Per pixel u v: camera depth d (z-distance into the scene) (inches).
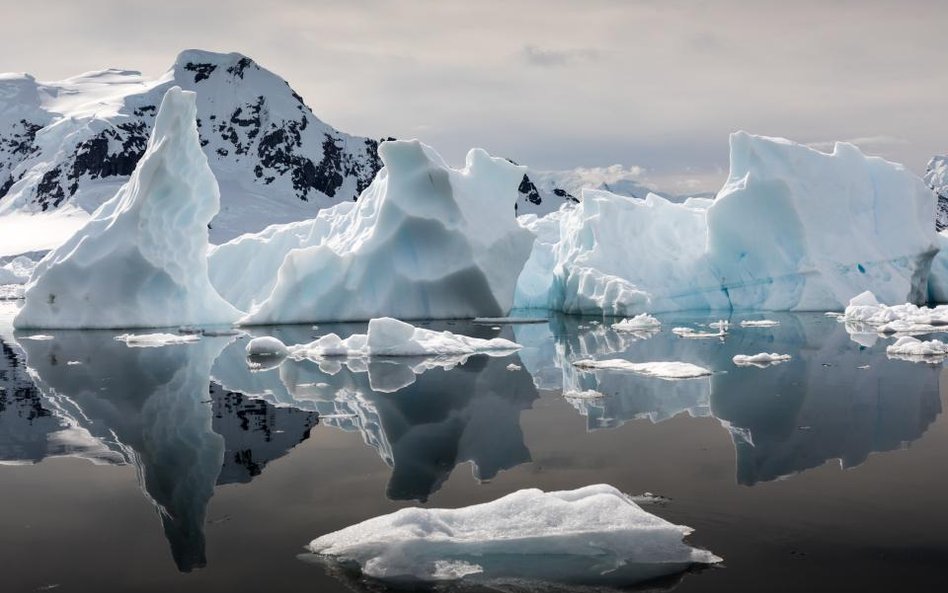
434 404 436.5
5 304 1574.8
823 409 409.4
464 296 1023.0
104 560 219.5
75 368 585.9
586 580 198.5
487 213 1030.4
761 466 303.9
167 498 274.4
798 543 222.2
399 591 194.2
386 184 1051.9
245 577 205.8
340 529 240.2
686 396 448.8
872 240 1114.1
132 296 911.7
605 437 354.3
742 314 1050.1
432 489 281.3
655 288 1120.8
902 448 328.8
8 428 385.7
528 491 244.2
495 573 202.4
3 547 230.2
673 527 228.4
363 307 988.6
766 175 1092.5
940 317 840.9
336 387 493.7
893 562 208.8
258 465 315.6
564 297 1216.8
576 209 1357.0
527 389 479.5
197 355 659.4
